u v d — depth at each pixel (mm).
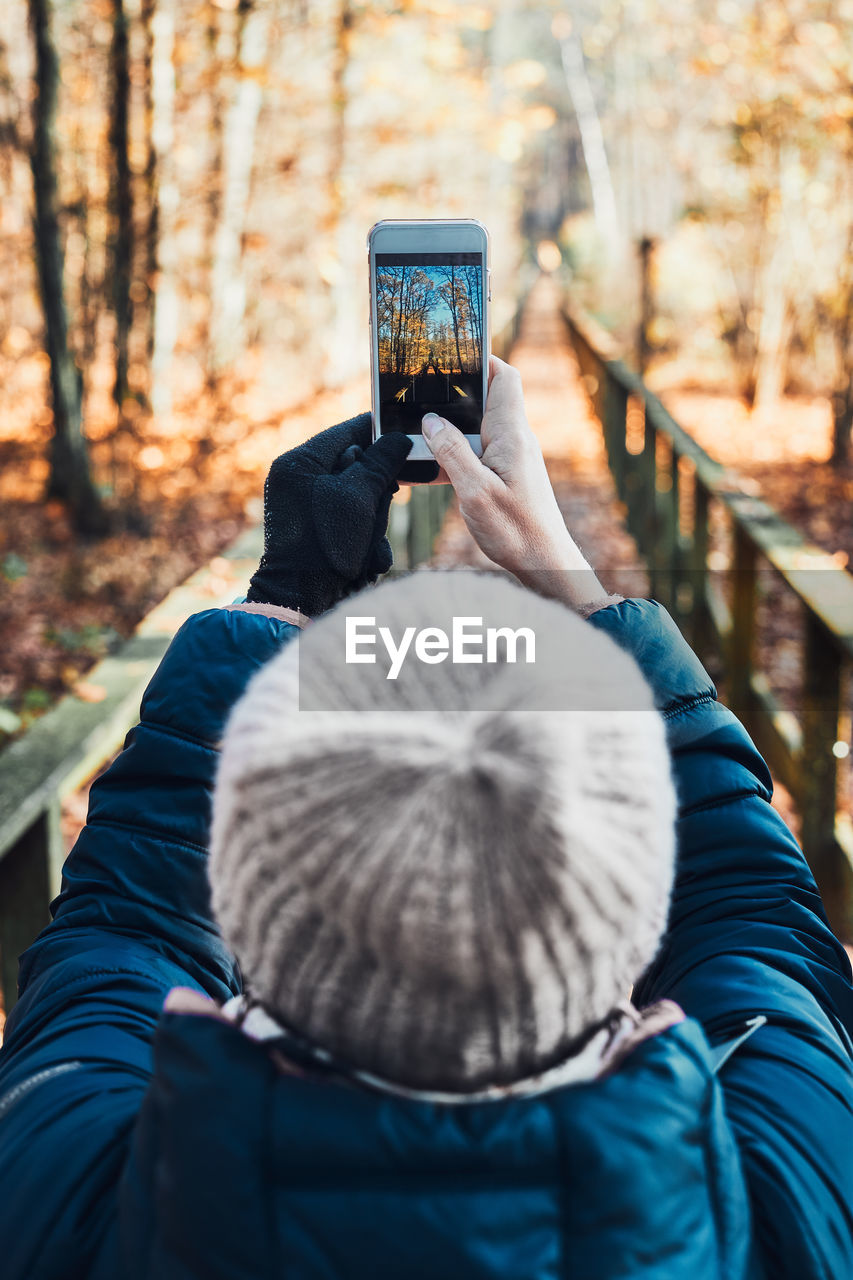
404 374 1292
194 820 1081
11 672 6332
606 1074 736
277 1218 673
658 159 24578
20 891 2467
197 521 9930
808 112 12688
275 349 20375
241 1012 784
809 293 15172
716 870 1052
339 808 628
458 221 1312
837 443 11617
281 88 12375
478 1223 667
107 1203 800
